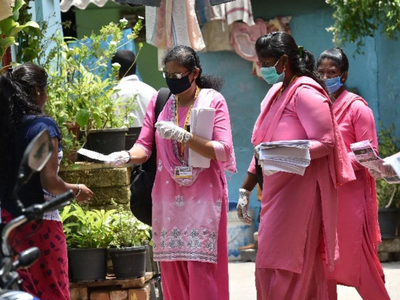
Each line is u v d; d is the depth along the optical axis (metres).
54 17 9.98
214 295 6.34
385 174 6.37
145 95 9.33
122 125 8.52
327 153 6.16
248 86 13.19
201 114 6.27
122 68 9.55
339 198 7.52
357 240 7.47
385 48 12.52
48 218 5.71
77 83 8.38
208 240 6.32
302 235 6.25
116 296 7.73
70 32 14.27
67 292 5.89
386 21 11.02
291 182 6.27
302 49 6.41
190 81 6.41
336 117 7.67
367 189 7.57
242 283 10.47
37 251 3.74
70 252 7.61
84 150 6.54
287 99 6.29
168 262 6.51
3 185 5.59
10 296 3.64
